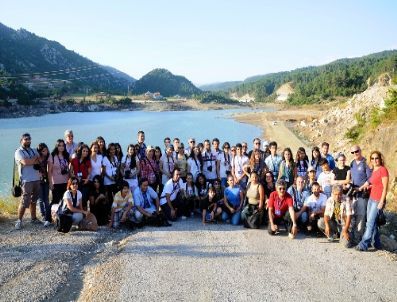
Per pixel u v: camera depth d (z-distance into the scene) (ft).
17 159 32.71
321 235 31.58
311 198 31.65
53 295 21.54
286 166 36.65
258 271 24.11
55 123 294.66
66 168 34.91
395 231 34.65
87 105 532.73
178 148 41.37
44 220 35.24
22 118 367.45
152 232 32.60
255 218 33.47
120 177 36.42
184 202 37.88
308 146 136.26
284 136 172.55
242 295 20.89
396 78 79.66
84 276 24.21
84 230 33.14
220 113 458.91
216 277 23.21
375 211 27.09
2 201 43.01
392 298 20.58
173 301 20.24
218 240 30.37
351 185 29.84
